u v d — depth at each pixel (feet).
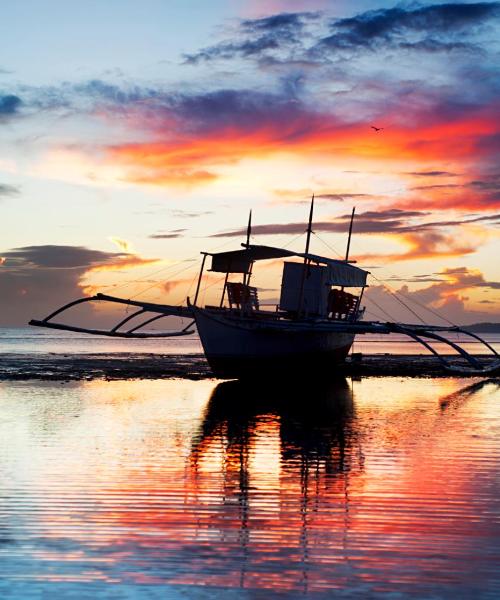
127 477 55.36
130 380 152.15
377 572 35.29
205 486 52.70
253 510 46.26
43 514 44.73
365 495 50.24
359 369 194.29
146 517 44.34
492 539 40.40
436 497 49.65
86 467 58.95
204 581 33.99
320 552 38.11
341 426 84.99
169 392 127.44
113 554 37.55
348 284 199.62
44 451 66.08
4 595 32.22
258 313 176.14
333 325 166.20
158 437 75.46
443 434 78.54
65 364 203.41
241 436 76.74
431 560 36.99
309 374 177.27
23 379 150.30
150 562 36.42
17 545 38.83
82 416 91.45
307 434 78.48
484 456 64.75
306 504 47.80
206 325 154.40
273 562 36.55
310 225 176.14
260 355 164.45
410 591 33.04
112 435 76.43
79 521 43.29
